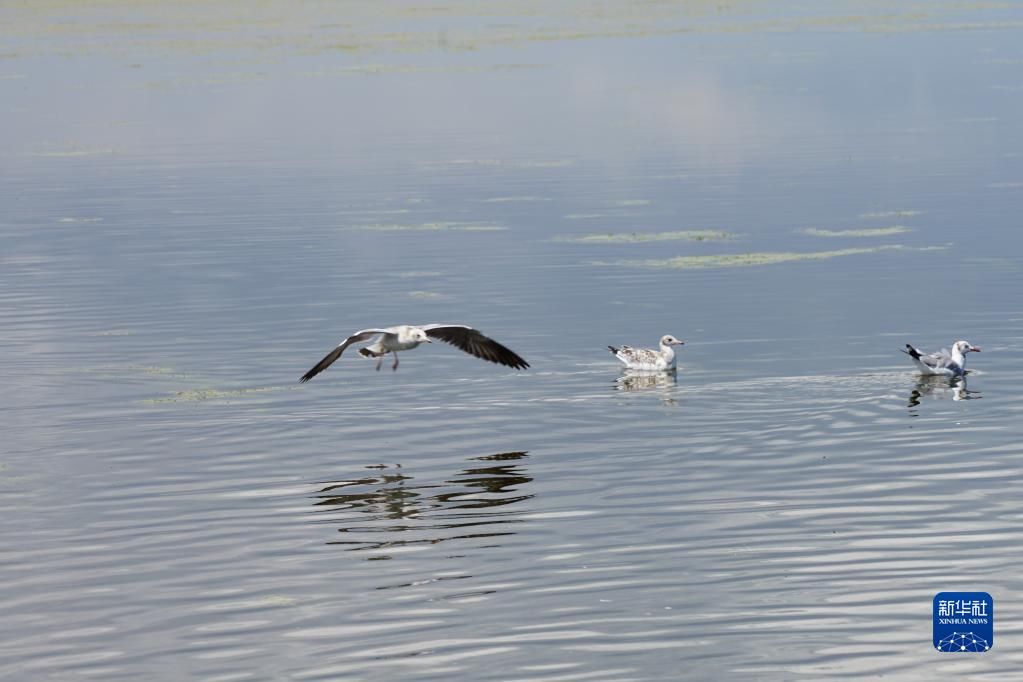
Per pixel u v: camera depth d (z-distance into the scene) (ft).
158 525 71.82
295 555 67.05
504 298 125.49
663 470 78.13
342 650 56.49
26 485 78.59
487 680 53.47
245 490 76.84
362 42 430.20
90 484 78.54
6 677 55.06
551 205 176.45
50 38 453.99
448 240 153.79
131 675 54.95
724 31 450.71
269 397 95.55
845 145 222.89
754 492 74.08
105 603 62.03
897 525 68.39
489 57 386.11
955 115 256.93
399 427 88.07
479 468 79.56
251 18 512.22
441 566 65.00
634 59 374.63
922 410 88.43
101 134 261.85
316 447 84.28
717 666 54.03
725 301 122.21
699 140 235.20
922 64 346.74
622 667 54.13
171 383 99.86
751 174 196.95
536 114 277.03
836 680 52.80
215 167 217.56
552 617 58.95
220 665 55.57
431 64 371.76
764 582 61.87
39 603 62.23
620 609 59.52
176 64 380.58
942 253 139.54
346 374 101.04
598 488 75.51
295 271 139.64
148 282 136.05
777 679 52.90
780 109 274.77
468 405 92.53
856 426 85.35
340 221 167.53
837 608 58.95
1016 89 292.20
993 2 550.77
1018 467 76.79
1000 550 64.69
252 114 285.64
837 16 501.15
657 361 99.71
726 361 102.47
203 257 147.74
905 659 54.34
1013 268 131.13
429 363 103.81
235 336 113.91
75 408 93.86
